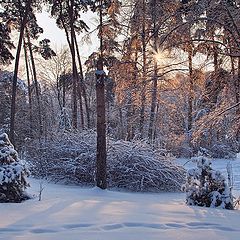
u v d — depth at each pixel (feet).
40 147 53.83
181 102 50.44
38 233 19.89
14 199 31.09
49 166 50.78
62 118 98.78
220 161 77.97
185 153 66.69
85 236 19.27
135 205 29.14
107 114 85.92
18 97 118.52
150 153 49.03
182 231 20.76
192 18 34.86
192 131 36.55
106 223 22.06
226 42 35.88
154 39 38.19
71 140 52.70
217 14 34.42
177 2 40.63
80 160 48.93
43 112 123.65
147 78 38.34
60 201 30.40
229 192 31.55
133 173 46.73
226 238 19.70
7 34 83.61
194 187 31.94
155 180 46.68
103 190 39.32
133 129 70.08
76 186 46.73
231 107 34.91
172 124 53.67
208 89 37.58
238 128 35.32
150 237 19.34
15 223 21.99
